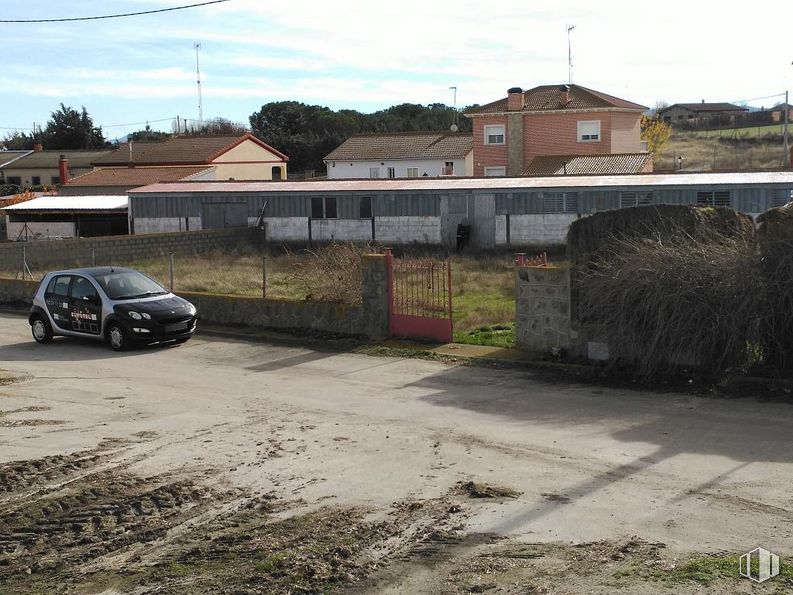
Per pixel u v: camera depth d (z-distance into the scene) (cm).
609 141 5459
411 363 1478
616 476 842
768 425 1003
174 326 1723
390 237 3934
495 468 887
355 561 669
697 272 1213
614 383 1262
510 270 2891
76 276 1800
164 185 4547
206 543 721
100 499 839
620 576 611
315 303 1783
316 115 9100
